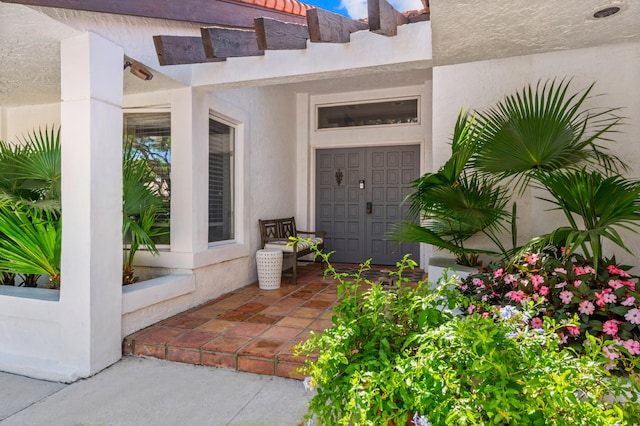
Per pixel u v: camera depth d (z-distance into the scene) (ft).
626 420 3.32
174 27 10.16
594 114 8.75
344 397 3.87
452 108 10.37
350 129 19.44
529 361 3.31
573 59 8.99
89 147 7.69
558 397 2.97
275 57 9.92
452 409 3.14
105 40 8.09
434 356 3.43
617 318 5.64
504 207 9.84
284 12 11.29
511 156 7.79
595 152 7.86
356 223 19.69
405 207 18.85
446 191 8.62
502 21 6.72
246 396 6.88
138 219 11.19
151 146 12.06
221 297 12.54
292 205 19.44
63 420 6.15
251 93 14.99
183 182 11.32
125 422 6.09
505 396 3.06
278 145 17.66
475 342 3.32
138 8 7.99
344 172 19.85
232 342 8.43
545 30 7.09
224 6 9.78
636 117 8.43
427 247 17.62
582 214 7.03
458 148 8.27
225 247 12.92
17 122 13.15
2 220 8.38
